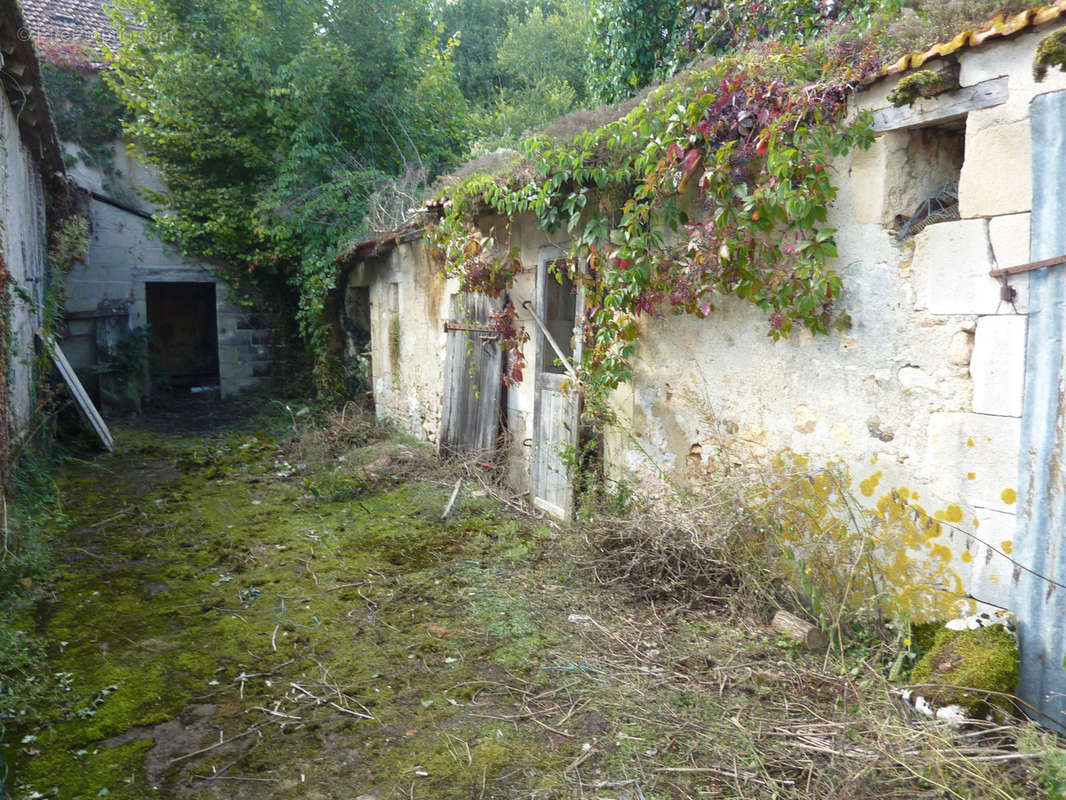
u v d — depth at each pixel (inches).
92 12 552.1
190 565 201.9
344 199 432.1
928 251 128.1
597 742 117.2
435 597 177.6
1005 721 112.0
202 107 442.3
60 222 422.3
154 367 612.7
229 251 475.5
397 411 379.2
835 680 128.5
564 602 171.2
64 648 152.3
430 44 488.7
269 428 418.3
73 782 109.1
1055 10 105.9
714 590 166.2
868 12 210.2
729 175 149.6
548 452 236.7
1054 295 110.8
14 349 246.1
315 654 150.2
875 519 139.1
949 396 126.5
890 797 100.8
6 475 211.8
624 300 183.2
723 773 107.8
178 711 129.0
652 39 373.1
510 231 255.9
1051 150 109.9
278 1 426.6
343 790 107.6
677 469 187.2
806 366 151.1
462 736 120.5
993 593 121.7
